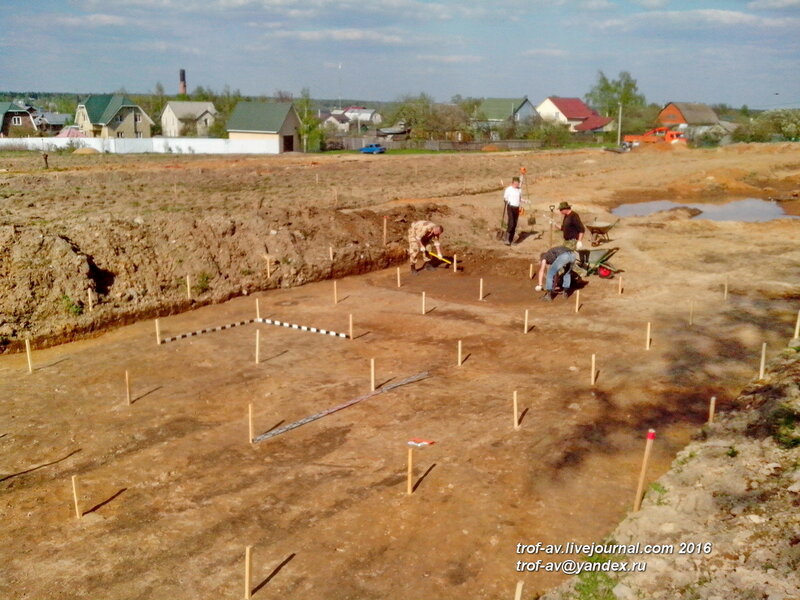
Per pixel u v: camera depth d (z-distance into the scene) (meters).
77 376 11.99
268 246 18.34
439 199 28.97
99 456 9.30
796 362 11.21
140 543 7.41
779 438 8.72
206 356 12.91
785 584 6.27
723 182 38.06
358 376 11.95
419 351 13.13
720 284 16.75
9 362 12.71
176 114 87.12
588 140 90.62
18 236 14.85
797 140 73.50
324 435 9.82
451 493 8.23
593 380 11.26
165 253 16.64
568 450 9.16
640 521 7.50
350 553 7.19
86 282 14.69
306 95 77.31
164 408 10.72
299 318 15.21
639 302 15.65
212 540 7.45
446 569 6.93
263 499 8.22
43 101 199.25
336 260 18.81
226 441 9.68
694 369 11.65
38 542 7.45
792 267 18.05
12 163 44.75
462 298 16.75
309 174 40.03
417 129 84.50
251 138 70.00
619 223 25.09
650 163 50.09
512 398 10.89
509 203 21.34
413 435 9.74
